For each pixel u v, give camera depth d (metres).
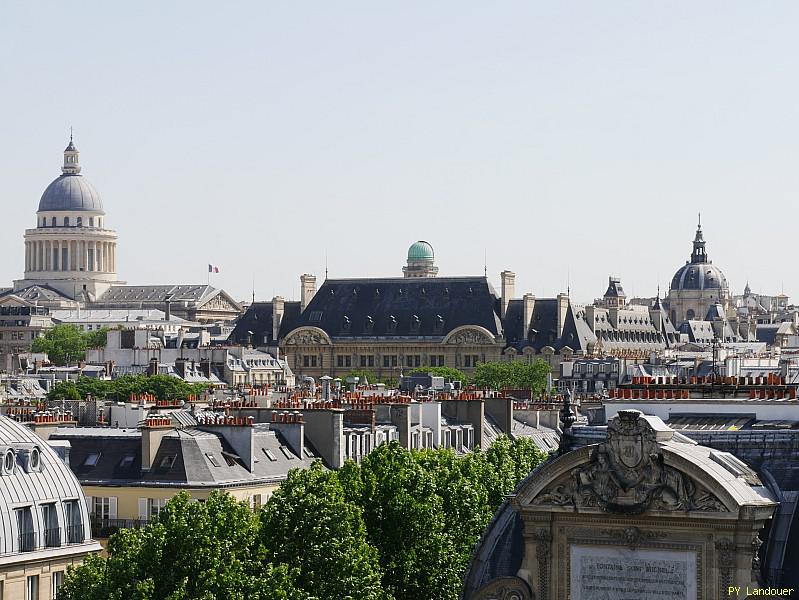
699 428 156.75
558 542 133.62
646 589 130.50
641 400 163.00
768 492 131.62
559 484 133.50
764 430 141.38
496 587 135.88
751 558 127.50
